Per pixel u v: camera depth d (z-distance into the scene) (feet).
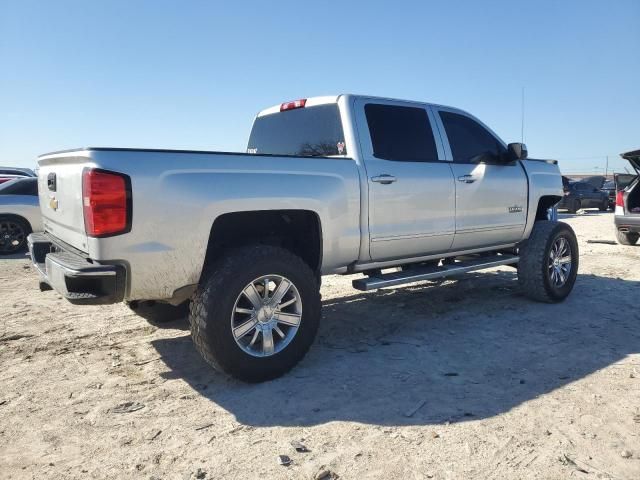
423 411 10.59
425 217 15.60
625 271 25.80
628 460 8.73
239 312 11.84
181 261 11.09
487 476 8.30
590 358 13.50
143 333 16.19
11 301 20.72
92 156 10.25
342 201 13.53
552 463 8.64
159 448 9.33
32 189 35.83
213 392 11.70
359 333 15.98
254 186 11.93
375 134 14.92
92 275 10.15
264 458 8.95
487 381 12.08
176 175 10.94
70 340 15.53
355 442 9.42
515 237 19.04
